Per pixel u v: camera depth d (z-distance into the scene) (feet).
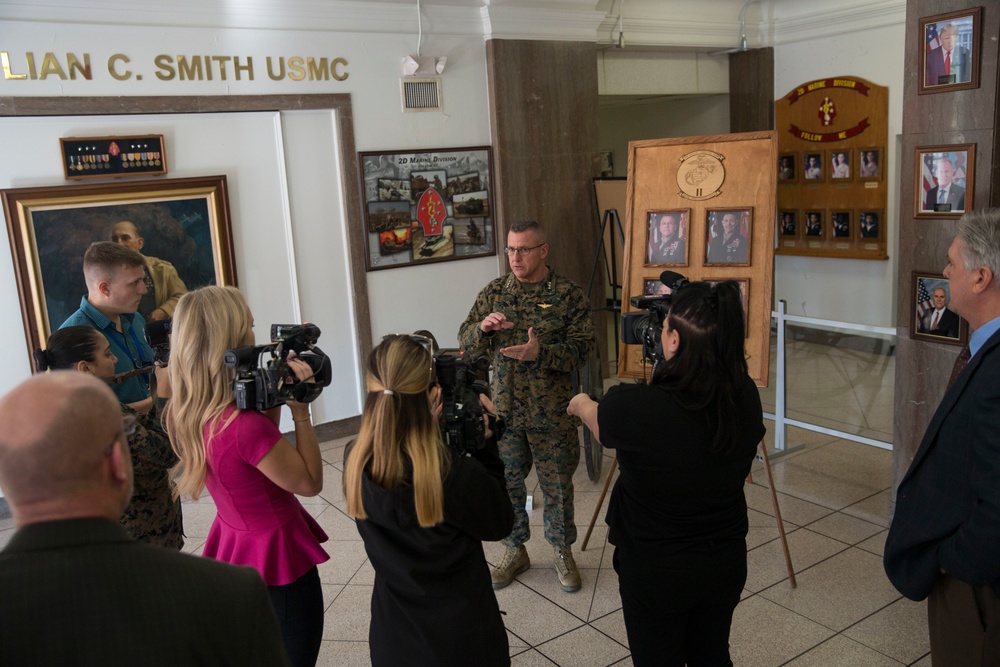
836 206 24.97
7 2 13.29
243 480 6.75
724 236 12.48
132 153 14.83
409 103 18.06
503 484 7.06
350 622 10.62
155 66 14.89
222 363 6.70
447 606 6.03
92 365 7.89
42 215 14.02
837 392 20.22
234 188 16.22
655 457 6.11
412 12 17.62
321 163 17.28
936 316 11.85
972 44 10.87
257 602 3.78
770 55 25.46
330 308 17.85
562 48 20.04
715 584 6.40
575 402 7.43
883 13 22.47
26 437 3.43
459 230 19.33
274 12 15.92
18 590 3.29
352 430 18.48
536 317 10.89
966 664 6.25
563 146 20.45
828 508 13.62
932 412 12.12
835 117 24.35
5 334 14.12
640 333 7.57
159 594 3.49
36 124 13.98
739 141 12.43
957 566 5.95
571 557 11.42
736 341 6.09
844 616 10.28
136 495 7.70
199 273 15.79
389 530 6.07
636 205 13.30
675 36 23.07
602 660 9.54
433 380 6.54
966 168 11.14
